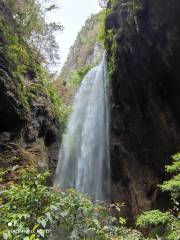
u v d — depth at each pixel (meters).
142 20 10.38
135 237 5.84
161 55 10.16
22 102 9.96
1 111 9.28
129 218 13.63
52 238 3.44
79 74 22.86
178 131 10.54
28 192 3.63
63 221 3.58
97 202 4.50
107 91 15.26
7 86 9.27
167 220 6.77
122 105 13.39
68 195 3.84
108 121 15.20
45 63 15.25
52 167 13.03
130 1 10.95
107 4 14.81
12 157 9.20
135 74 11.75
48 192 3.68
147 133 12.09
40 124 11.71
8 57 9.81
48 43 15.26
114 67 13.42
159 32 9.91
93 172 16.05
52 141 13.50
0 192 3.68
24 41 12.26
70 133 18.47
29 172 4.00
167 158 11.21
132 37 11.20
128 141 13.49
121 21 12.07
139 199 12.88
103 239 3.83
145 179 12.58
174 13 9.24
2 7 10.74
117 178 14.62
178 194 6.71
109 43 14.00
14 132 9.67
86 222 3.72
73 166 17.50
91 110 17.44
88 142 16.92
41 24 14.16
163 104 10.88
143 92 11.70
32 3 13.05
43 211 3.46
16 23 11.84
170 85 10.41
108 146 15.12
